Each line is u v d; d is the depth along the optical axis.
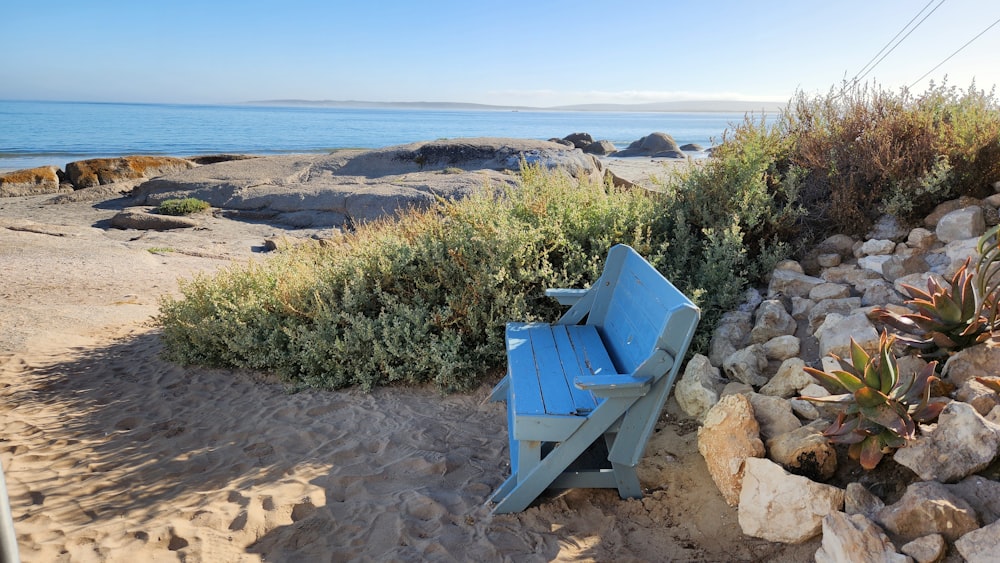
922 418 2.90
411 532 3.21
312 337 5.37
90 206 27.66
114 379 5.91
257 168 31.30
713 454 3.33
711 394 3.93
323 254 7.49
